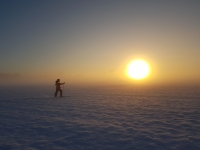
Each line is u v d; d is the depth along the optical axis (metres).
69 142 5.74
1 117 9.62
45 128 7.37
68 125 7.88
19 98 19.56
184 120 8.82
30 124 8.06
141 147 5.31
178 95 22.58
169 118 9.32
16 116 9.89
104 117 9.63
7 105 14.13
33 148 5.23
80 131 6.95
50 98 19.56
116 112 11.13
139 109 12.26
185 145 5.44
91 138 6.13
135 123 8.27
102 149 5.18
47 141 5.83
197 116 9.75
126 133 6.70
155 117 9.61
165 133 6.67
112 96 22.31
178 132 6.80
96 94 25.94
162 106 13.56
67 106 13.64
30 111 11.48
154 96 21.83
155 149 5.16
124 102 16.14
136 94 25.42
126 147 5.32
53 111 11.47
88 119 9.13
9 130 7.11
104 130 7.09
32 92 30.81
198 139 5.96
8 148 5.25
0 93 28.44
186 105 13.93
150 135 6.45
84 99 18.61
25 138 6.15
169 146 5.38
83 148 5.24
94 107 13.14
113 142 5.74
